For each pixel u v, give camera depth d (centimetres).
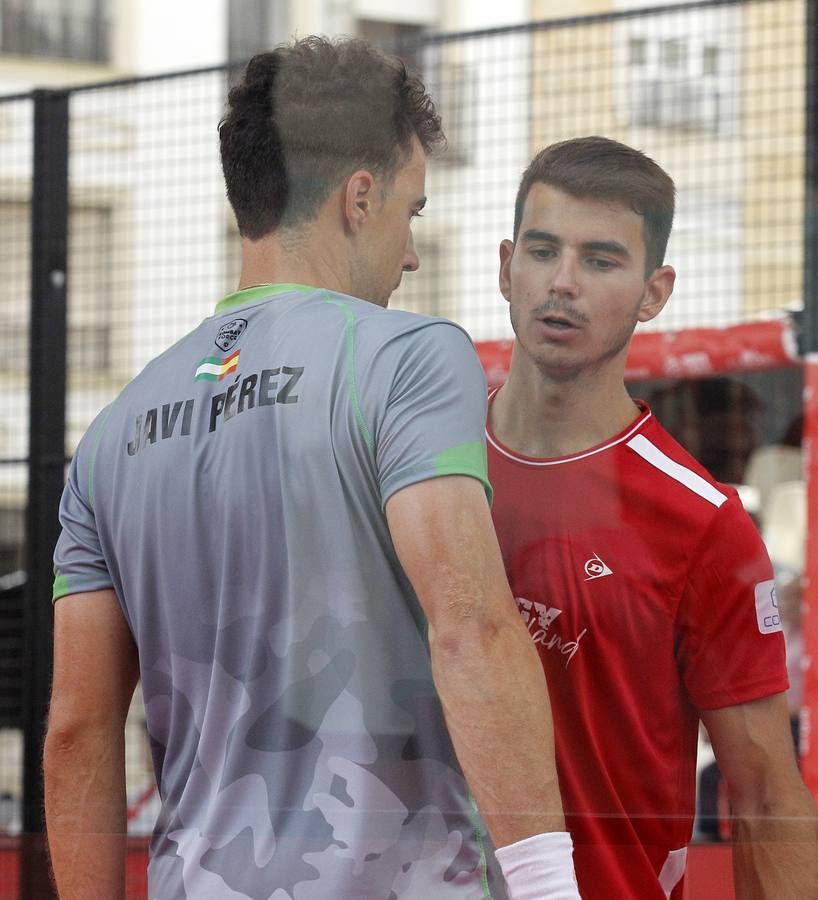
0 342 915
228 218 723
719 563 381
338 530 362
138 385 414
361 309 379
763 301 611
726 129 576
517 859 348
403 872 365
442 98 604
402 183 411
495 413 396
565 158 392
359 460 361
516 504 389
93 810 421
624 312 392
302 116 398
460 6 625
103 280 878
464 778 363
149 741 412
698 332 568
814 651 469
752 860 396
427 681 366
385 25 548
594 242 391
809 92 648
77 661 419
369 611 364
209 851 380
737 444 627
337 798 367
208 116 854
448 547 350
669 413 591
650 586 381
